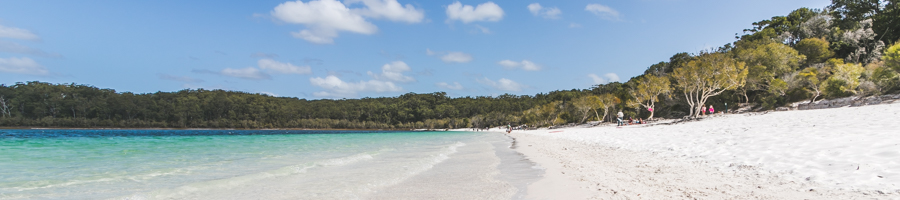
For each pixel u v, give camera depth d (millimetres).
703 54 53250
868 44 49875
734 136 14086
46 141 30531
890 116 15367
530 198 6387
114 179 8773
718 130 17938
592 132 32219
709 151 11359
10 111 109750
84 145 23859
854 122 14602
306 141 31656
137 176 9281
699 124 25234
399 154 15891
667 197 5945
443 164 11883
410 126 158375
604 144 18516
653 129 25844
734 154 10203
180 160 13562
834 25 56312
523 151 17078
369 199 6527
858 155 7867
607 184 7289
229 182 8195
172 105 133500
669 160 10766
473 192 7043
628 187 6902
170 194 6898
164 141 31016
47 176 9305
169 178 8953
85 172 10062
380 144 25719
